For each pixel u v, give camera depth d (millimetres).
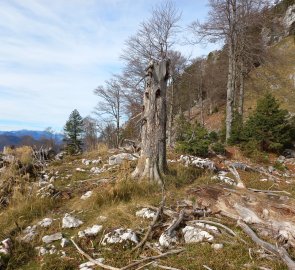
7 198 8234
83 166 11938
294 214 5770
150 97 9039
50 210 7496
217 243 5258
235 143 16078
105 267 4918
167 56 23984
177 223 5855
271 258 4707
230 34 19000
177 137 20500
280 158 14883
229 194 6656
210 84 40531
